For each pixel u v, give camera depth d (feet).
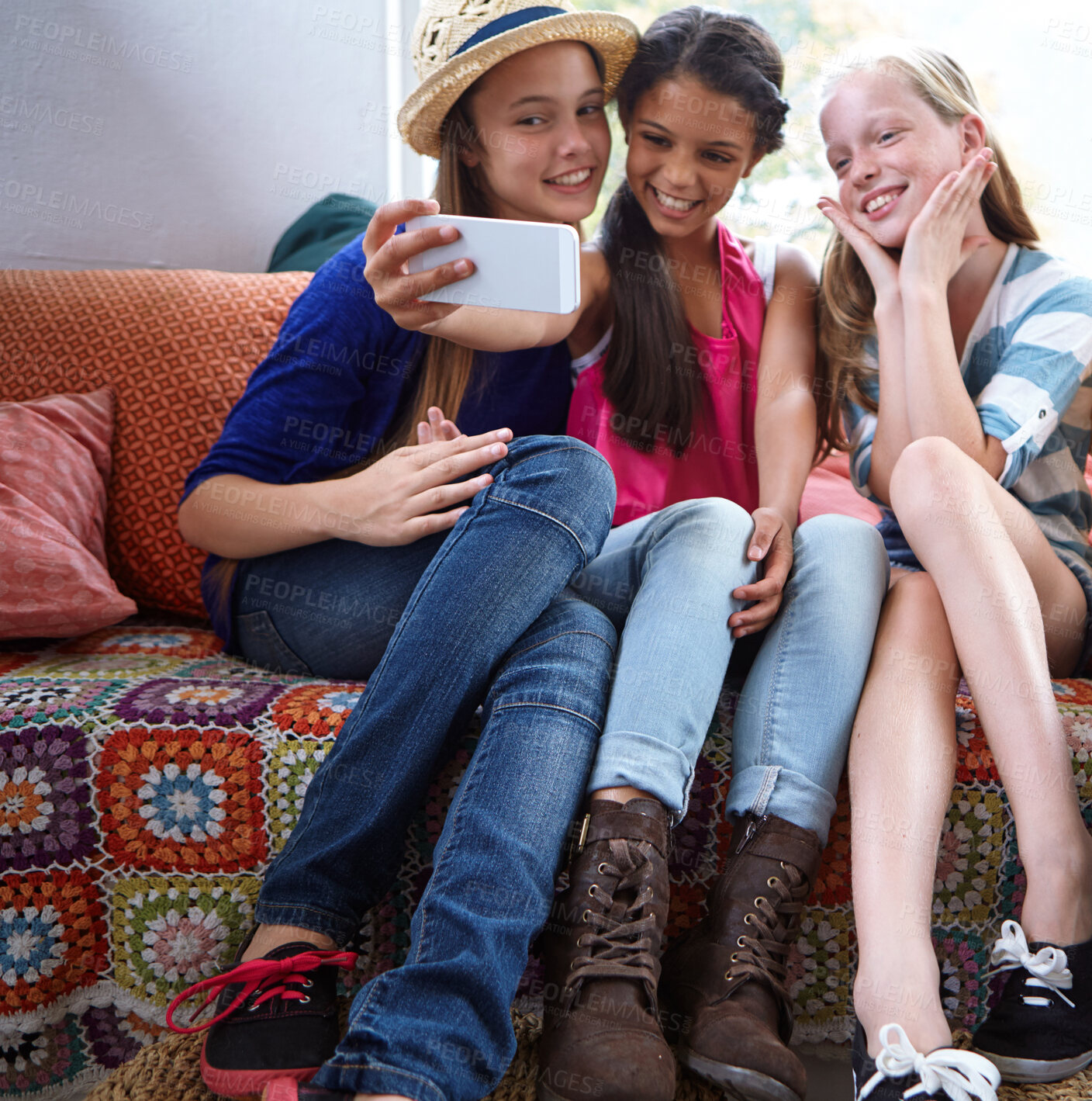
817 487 4.44
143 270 4.65
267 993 2.38
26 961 2.73
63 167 4.94
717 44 3.59
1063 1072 2.41
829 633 2.77
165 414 4.25
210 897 2.79
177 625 4.25
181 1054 2.62
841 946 2.85
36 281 4.53
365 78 5.41
